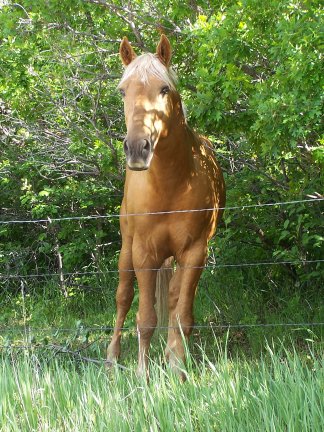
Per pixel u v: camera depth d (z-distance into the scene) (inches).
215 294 370.6
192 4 331.6
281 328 316.2
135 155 223.9
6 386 215.3
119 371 229.0
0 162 440.1
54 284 422.9
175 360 249.8
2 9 371.9
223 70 295.7
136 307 375.6
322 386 195.5
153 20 349.4
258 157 357.7
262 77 318.3
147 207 256.5
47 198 416.2
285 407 186.4
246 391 197.3
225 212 355.9
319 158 259.4
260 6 263.0
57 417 204.8
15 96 385.7
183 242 259.4
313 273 342.3
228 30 269.3
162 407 192.2
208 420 182.7
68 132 385.4
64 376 225.5
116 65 369.4
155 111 233.1
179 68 352.2
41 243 449.1
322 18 235.0
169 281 285.0
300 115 240.8
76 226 438.9
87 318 376.5
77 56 354.9
